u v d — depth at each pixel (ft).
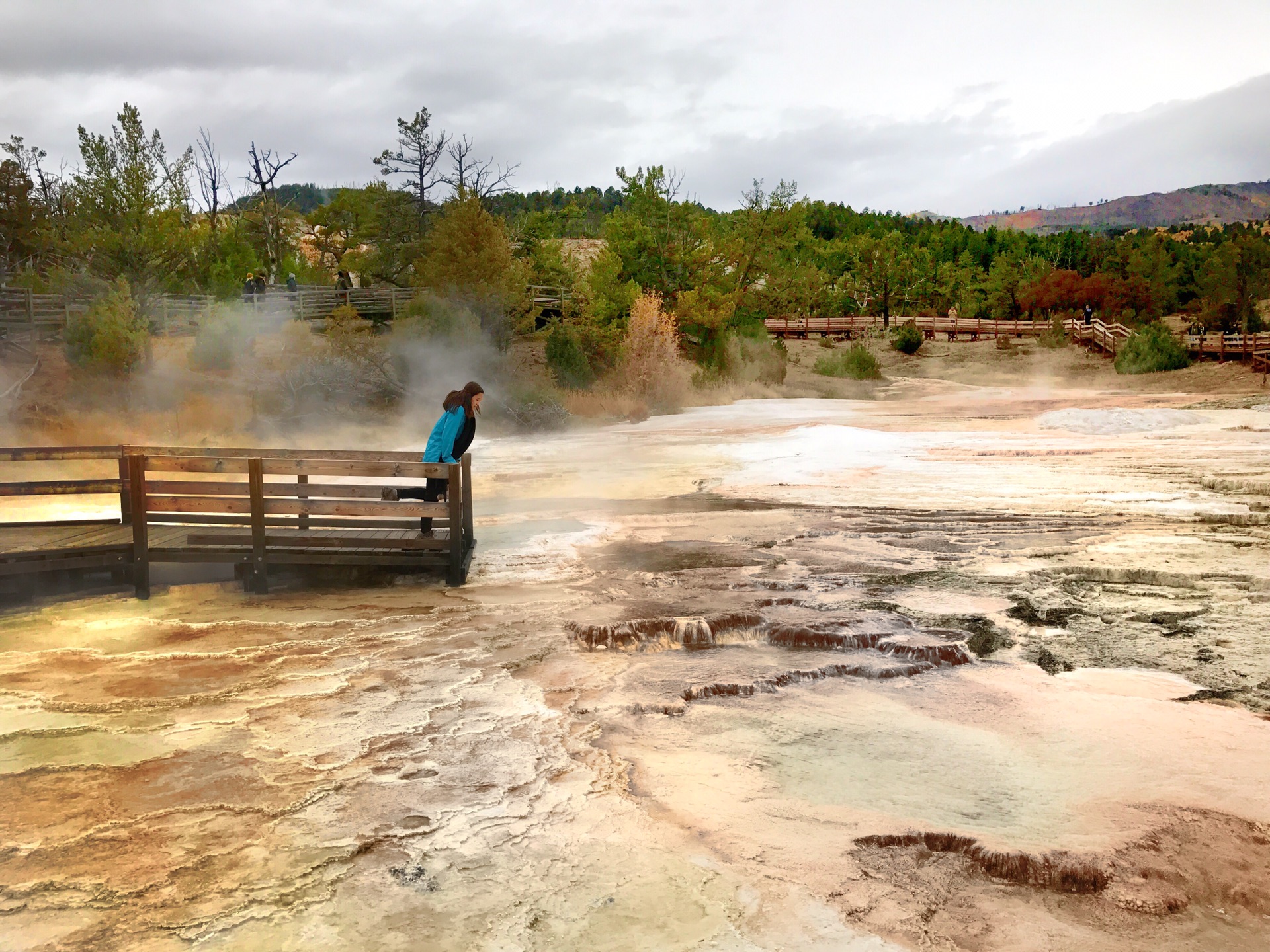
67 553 24.22
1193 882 10.34
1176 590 23.40
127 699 16.56
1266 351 126.52
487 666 18.39
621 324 141.90
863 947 9.20
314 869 10.71
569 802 12.45
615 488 45.37
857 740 14.62
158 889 10.32
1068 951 9.18
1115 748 14.08
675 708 16.01
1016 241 444.55
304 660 18.86
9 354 104.58
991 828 11.63
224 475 50.44
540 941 9.30
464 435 27.96
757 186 176.04
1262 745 14.08
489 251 118.32
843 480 44.98
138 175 112.37
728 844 11.29
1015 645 19.40
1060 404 97.09
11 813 12.18
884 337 224.94
